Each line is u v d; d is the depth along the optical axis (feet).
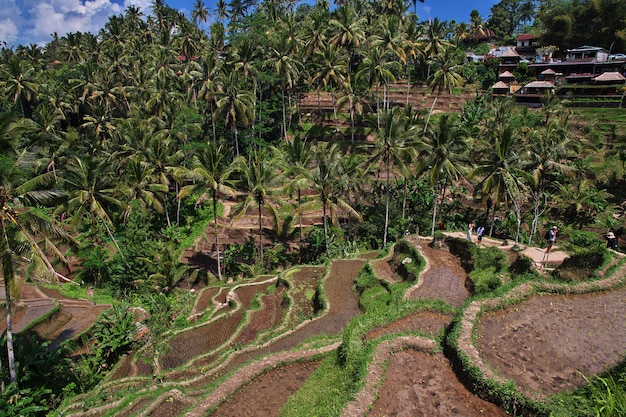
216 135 198.39
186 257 152.15
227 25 273.54
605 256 64.75
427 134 134.62
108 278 136.87
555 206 152.87
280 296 106.52
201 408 54.90
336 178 128.06
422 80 248.73
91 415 65.31
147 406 62.80
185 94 225.76
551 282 58.54
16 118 64.03
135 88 216.74
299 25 247.09
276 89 205.87
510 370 43.80
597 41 239.30
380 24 204.44
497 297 55.47
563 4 261.24
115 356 90.48
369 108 216.95
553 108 182.50
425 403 42.37
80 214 123.24
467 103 209.26
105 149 190.29
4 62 277.44
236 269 145.38
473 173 116.47
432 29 218.79
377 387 44.60
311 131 213.25
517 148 137.49
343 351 55.88
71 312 109.70
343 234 149.48
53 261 139.74
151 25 346.13
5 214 64.39
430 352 49.62
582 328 49.85
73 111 233.96
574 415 36.42
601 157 165.78
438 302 64.75
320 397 51.39
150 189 151.74
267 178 130.93
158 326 98.37
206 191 131.54
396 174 173.88
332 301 92.58
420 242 104.06
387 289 90.33
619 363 42.78
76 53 298.15
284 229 156.87
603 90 200.54
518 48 271.69
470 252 91.50
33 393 70.44
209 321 98.63
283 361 62.64
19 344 82.64
